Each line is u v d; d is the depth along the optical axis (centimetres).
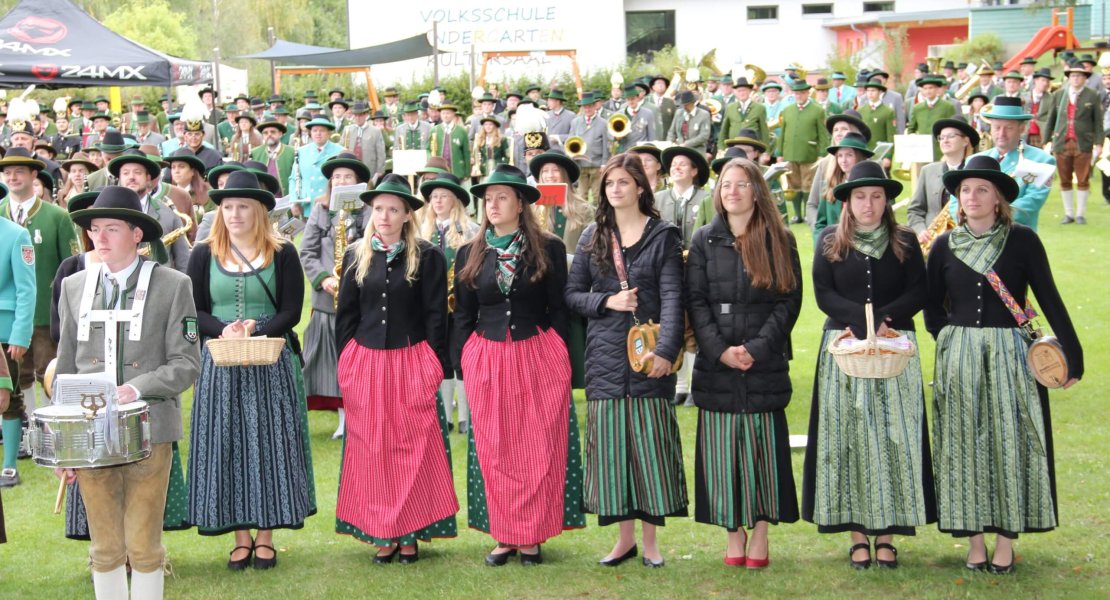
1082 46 3366
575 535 657
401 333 609
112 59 1541
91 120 2339
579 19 3491
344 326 617
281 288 616
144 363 502
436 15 3500
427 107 2519
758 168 575
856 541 580
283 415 600
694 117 1853
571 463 617
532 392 598
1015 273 559
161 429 502
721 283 575
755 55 4159
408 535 605
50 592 575
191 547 653
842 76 2491
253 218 613
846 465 565
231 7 5066
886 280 568
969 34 3938
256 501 590
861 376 531
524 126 961
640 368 570
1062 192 1652
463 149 1959
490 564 600
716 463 578
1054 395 890
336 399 851
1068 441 775
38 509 725
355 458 611
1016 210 729
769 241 571
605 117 1992
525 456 596
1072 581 547
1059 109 1634
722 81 2159
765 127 1836
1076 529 620
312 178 1232
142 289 504
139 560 500
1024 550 595
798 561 594
